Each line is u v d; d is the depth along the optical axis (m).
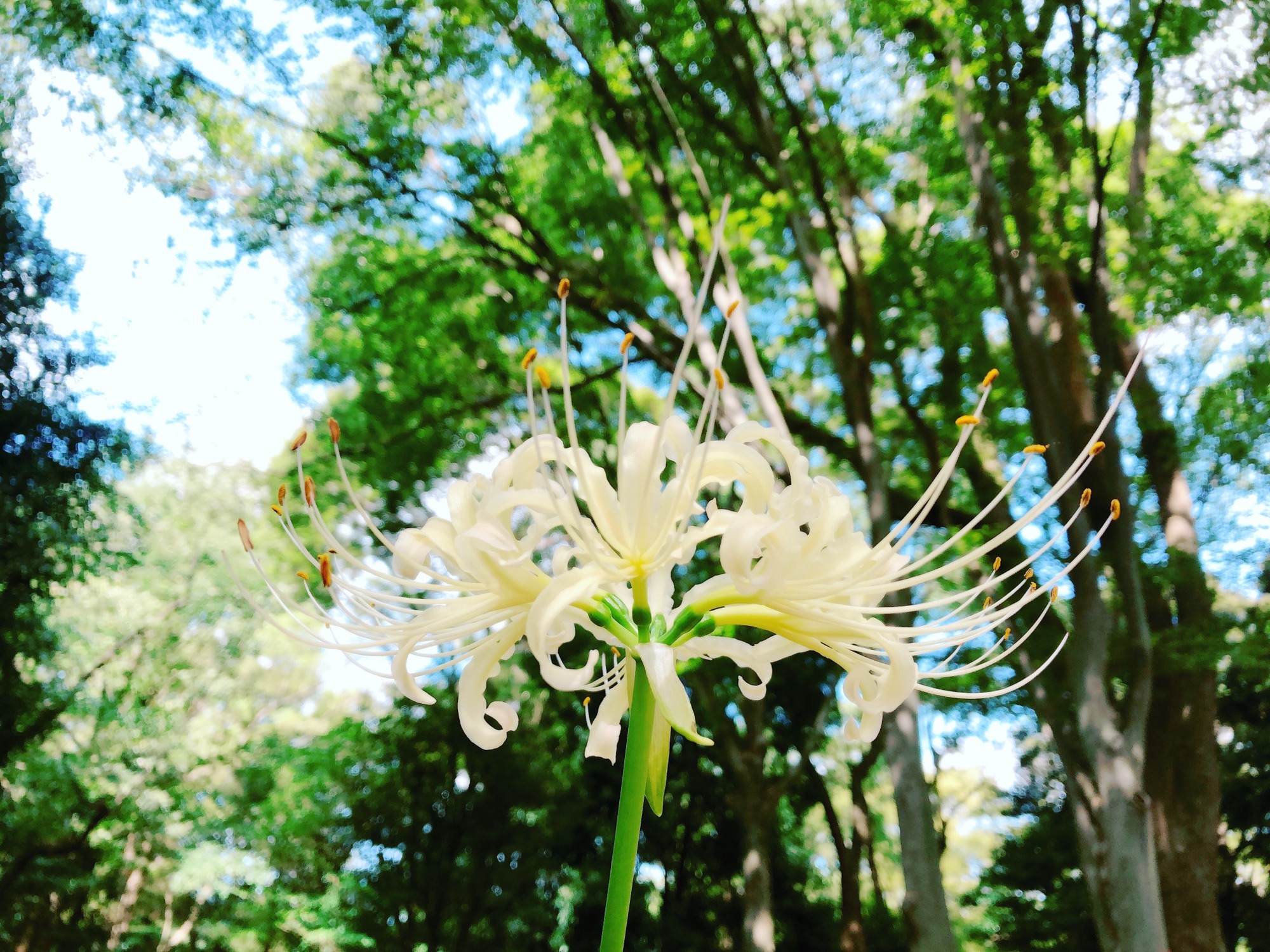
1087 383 10.88
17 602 14.47
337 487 15.09
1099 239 9.65
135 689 22.78
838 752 22.19
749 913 14.15
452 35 11.85
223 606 24.61
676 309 14.04
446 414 14.59
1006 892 21.12
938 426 12.91
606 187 13.34
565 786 19.14
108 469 15.77
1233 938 16.91
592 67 10.89
